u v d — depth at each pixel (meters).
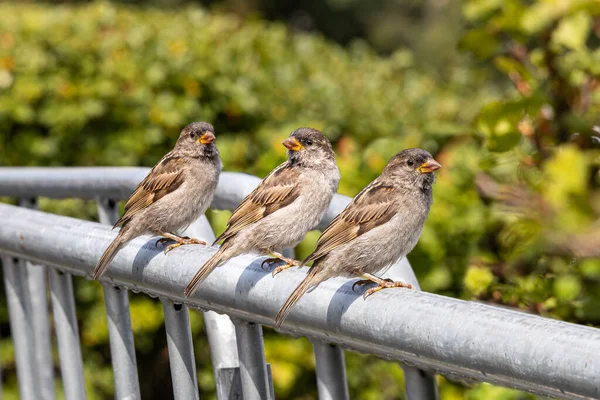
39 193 8.07
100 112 13.66
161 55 14.11
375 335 3.94
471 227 10.21
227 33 16.50
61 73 13.81
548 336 3.19
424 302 3.76
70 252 5.85
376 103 16.30
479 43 8.40
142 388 13.77
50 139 13.80
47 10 17.03
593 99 7.91
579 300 7.29
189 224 7.04
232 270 4.75
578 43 7.68
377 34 54.16
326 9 55.19
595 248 6.49
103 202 7.39
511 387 3.44
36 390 7.29
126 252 5.42
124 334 5.86
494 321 3.41
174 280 5.04
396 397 12.50
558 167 6.55
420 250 10.22
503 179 8.68
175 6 48.88
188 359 5.38
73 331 6.41
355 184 11.22
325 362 4.88
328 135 14.89
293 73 16.16
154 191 6.82
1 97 13.58
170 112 13.88
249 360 4.97
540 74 8.27
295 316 4.44
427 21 53.50
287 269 4.55
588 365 3.02
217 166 7.10
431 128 11.34
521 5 7.92
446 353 3.57
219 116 14.36
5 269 7.21
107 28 15.07
